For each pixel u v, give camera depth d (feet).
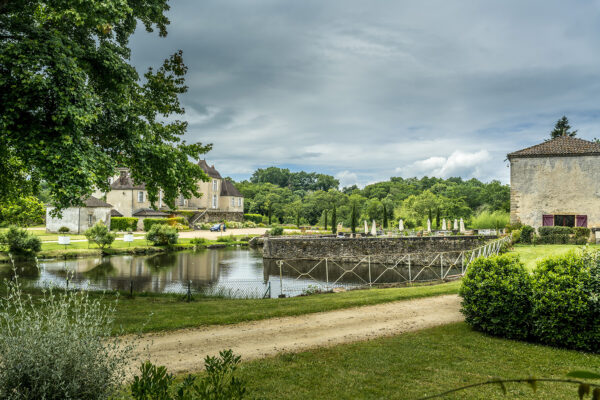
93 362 12.91
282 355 24.58
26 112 29.73
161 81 44.11
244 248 142.41
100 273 78.89
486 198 248.52
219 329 31.04
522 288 28.17
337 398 18.45
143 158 38.73
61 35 33.47
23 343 12.42
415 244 105.81
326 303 40.19
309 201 307.17
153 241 129.08
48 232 154.51
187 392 10.43
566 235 89.81
